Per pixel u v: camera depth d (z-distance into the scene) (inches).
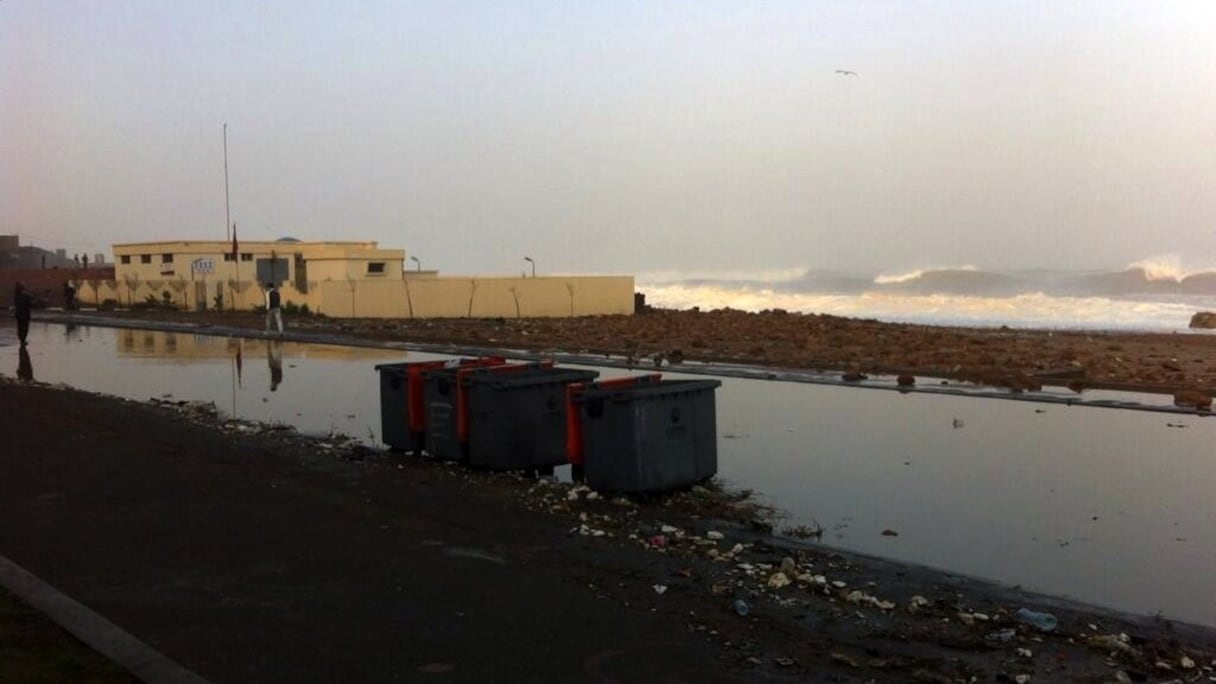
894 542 350.6
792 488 436.5
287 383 859.4
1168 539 354.3
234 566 301.1
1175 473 465.7
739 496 421.7
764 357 1024.2
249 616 256.8
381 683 214.7
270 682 214.5
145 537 334.0
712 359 1006.4
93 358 1133.1
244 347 1269.7
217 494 401.7
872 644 243.6
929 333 1419.8
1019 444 540.7
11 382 831.7
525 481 436.1
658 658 229.9
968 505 405.4
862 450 524.4
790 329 1476.4
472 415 457.4
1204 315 2202.3
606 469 407.2
